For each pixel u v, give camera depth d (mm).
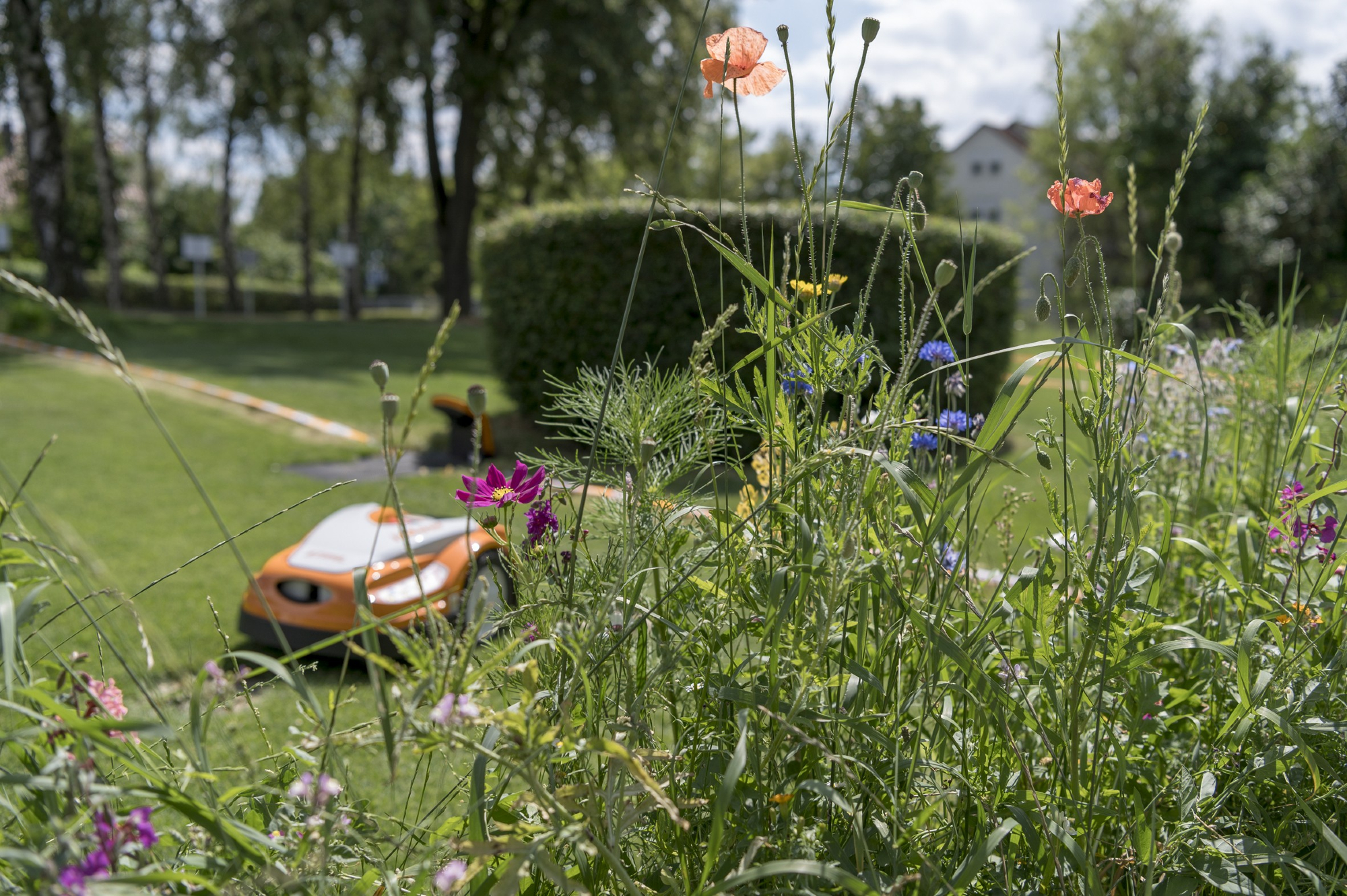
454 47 23516
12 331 18625
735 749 1219
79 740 892
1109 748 1329
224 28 21547
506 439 9289
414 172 30078
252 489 7105
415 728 887
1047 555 1337
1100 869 1214
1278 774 1361
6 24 22219
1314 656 1503
